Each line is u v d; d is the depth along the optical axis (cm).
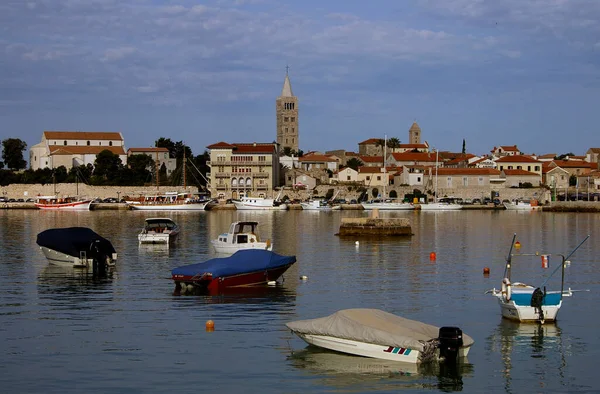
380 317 3716
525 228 12331
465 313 4569
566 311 4591
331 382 3284
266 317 4441
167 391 3178
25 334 4038
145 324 4256
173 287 5491
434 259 7406
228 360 3572
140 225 12669
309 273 6312
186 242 9344
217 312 4575
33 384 3247
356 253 8050
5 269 6494
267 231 11525
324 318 3744
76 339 3934
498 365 3522
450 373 3406
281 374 3384
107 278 5956
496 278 6038
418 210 19550
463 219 15338
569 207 19288
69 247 6606
